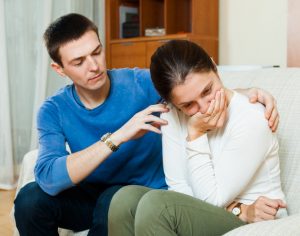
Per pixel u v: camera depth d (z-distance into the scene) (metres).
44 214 1.21
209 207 0.97
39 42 3.16
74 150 1.33
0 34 2.99
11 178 3.09
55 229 1.25
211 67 1.00
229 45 3.33
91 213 1.30
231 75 1.51
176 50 0.98
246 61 3.26
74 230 1.34
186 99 0.97
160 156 1.36
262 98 1.07
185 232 0.94
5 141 3.07
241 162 1.00
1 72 3.03
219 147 1.07
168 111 1.16
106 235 1.10
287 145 1.23
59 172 1.14
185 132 1.15
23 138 3.22
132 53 3.32
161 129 1.20
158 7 3.56
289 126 1.25
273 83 1.36
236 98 1.05
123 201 1.03
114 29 3.53
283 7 3.02
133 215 1.02
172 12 3.29
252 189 1.04
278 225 0.79
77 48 1.19
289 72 1.37
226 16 3.32
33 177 1.45
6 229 2.27
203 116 1.01
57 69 1.33
